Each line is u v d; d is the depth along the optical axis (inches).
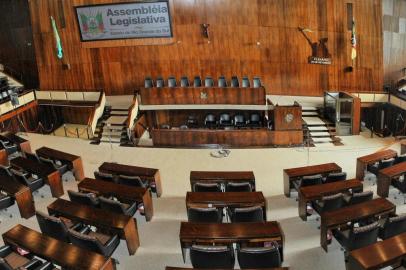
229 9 644.1
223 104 587.2
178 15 650.2
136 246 299.7
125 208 323.3
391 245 242.2
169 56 672.4
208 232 268.4
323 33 654.5
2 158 436.5
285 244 302.8
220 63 667.4
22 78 789.9
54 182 383.2
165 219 345.7
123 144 557.3
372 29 664.4
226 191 349.1
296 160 477.7
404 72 697.0
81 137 617.3
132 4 637.9
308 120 593.0
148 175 380.5
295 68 665.0
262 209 305.9
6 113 640.4
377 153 407.2
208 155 502.6
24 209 346.3
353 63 668.7
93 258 243.4
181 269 230.4
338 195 310.5
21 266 246.4
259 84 604.1
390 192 370.9
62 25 692.1
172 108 600.1
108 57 690.2
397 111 602.2
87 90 694.5
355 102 561.0
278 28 650.2
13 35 768.9
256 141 530.6
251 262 247.3
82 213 297.0
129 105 655.8
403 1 668.7
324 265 277.3
